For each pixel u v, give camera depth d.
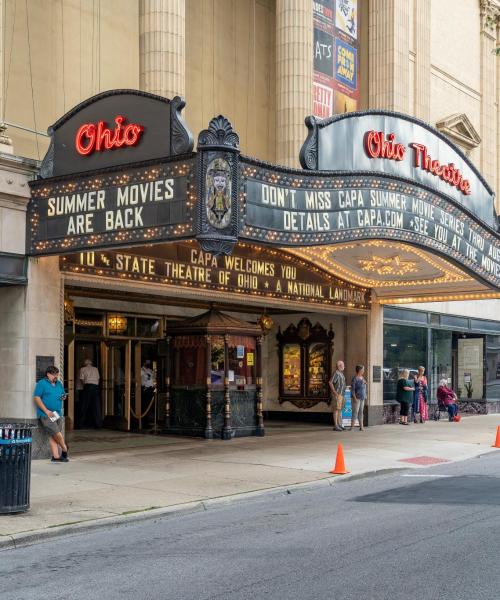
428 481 15.81
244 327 22.50
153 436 22.33
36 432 16.95
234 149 14.41
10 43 19.22
